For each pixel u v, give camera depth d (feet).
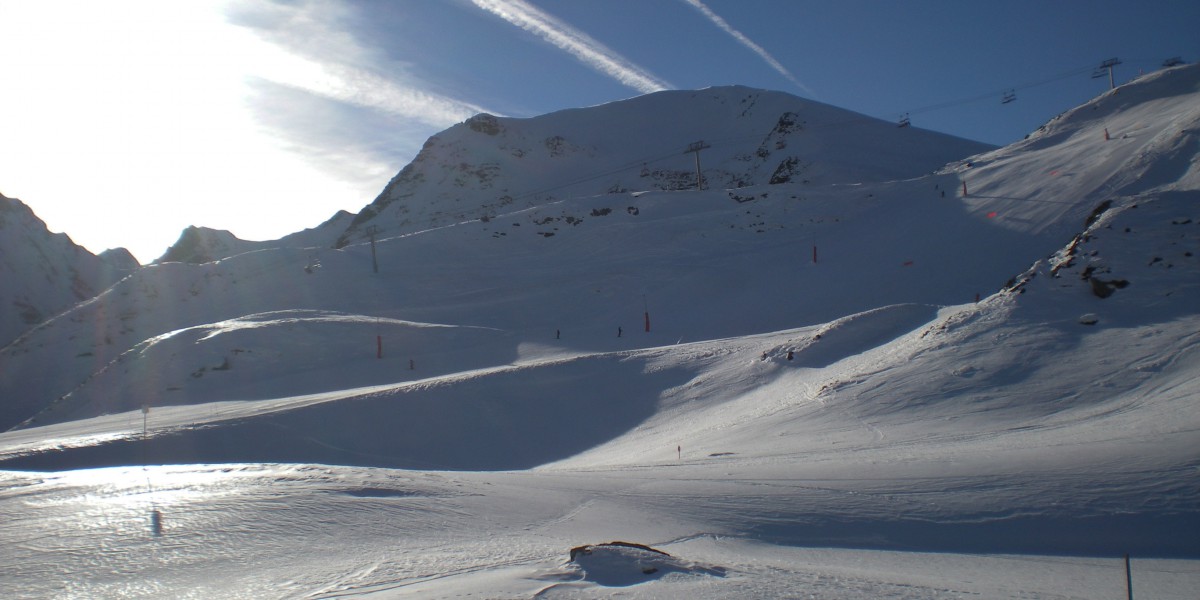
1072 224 172.76
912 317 113.70
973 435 62.90
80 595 28.17
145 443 105.09
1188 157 174.91
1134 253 95.14
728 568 29.86
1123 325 82.43
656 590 25.55
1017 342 84.69
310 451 104.63
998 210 200.64
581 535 38.04
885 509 43.96
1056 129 260.62
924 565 35.06
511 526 40.04
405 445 106.73
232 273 271.28
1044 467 48.14
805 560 35.04
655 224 277.03
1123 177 182.19
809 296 184.65
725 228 263.90
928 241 197.88
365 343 179.42
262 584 28.71
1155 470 44.86
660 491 49.73
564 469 69.67
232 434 108.58
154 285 269.64
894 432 67.97
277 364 167.84
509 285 240.73
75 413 151.23
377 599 25.34
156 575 30.30
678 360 124.36
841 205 262.88
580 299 219.41
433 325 192.44
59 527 38.04
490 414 113.50
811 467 55.26
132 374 165.37
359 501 43.96
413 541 35.88
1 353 248.93
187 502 42.96
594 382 121.29
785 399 91.61
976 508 43.01
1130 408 62.75
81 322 257.96
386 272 259.60
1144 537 38.45
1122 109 248.32
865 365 93.86
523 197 534.37
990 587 30.25
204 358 168.25
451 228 299.17
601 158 607.78
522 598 24.61
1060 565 35.27
